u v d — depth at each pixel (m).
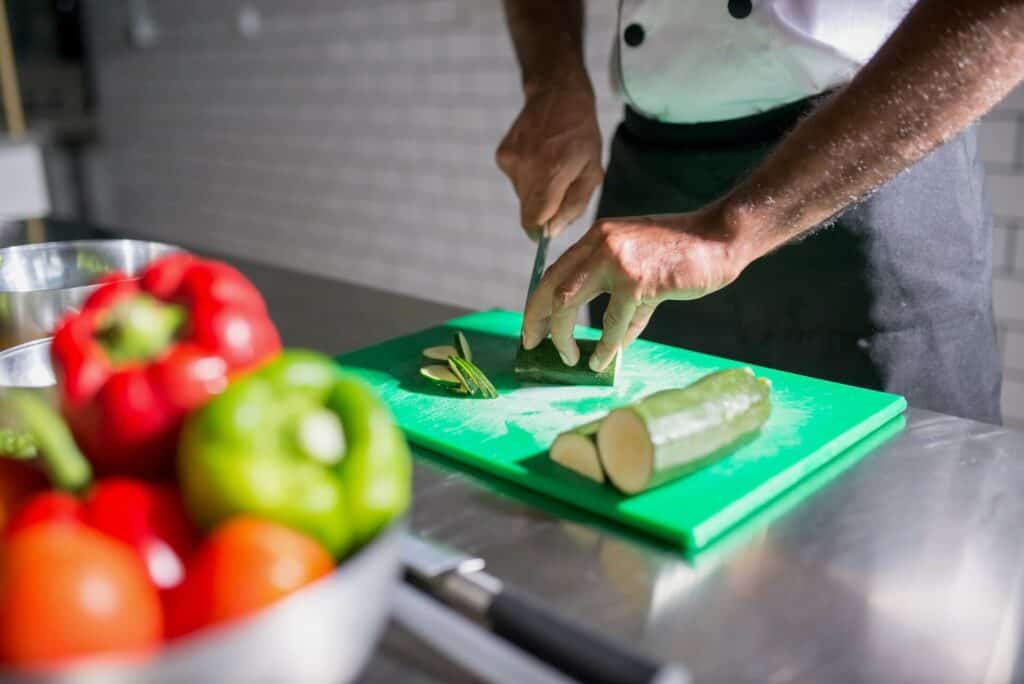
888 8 1.06
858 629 0.51
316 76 2.92
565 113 1.14
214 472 0.39
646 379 0.94
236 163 3.36
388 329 1.14
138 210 3.92
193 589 0.37
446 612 0.47
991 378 1.25
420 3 2.54
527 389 0.92
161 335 0.49
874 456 0.75
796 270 1.18
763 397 0.74
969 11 0.69
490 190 2.56
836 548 0.60
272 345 0.53
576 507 0.67
